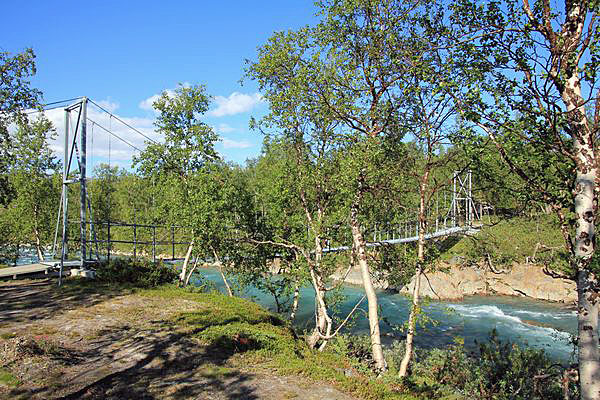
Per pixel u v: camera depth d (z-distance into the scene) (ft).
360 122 41.55
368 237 53.16
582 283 22.57
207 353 32.35
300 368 31.53
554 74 23.35
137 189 139.23
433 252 41.93
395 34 37.09
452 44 29.07
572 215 26.43
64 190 54.29
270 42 43.06
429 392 34.47
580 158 23.08
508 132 24.77
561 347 61.26
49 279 56.13
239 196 59.11
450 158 38.29
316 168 47.85
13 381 23.80
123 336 34.06
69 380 25.12
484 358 42.42
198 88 65.26
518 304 95.76
